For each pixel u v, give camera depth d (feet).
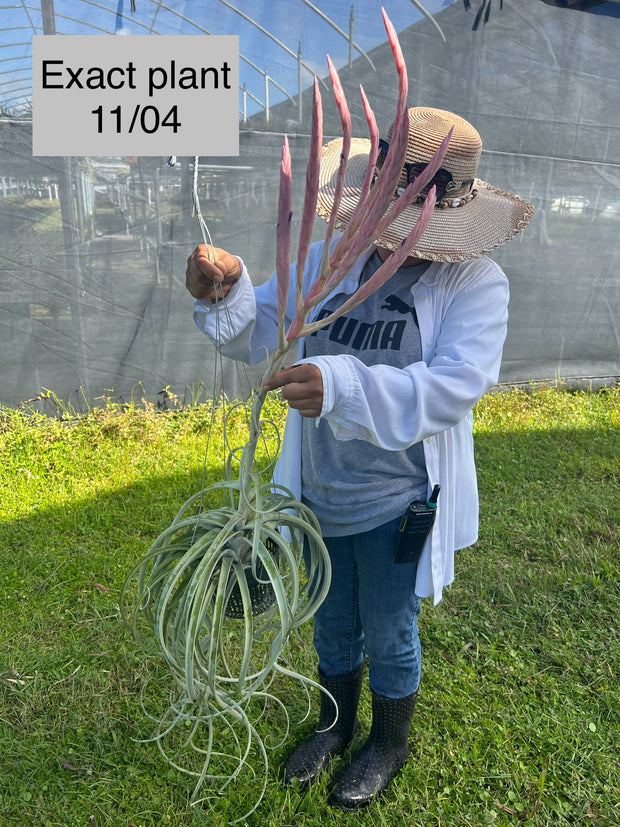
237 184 16.70
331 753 6.81
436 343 5.17
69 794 6.52
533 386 20.04
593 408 18.40
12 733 7.19
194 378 17.35
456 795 6.53
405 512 5.42
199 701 5.39
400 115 3.54
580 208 19.24
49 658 8.16
